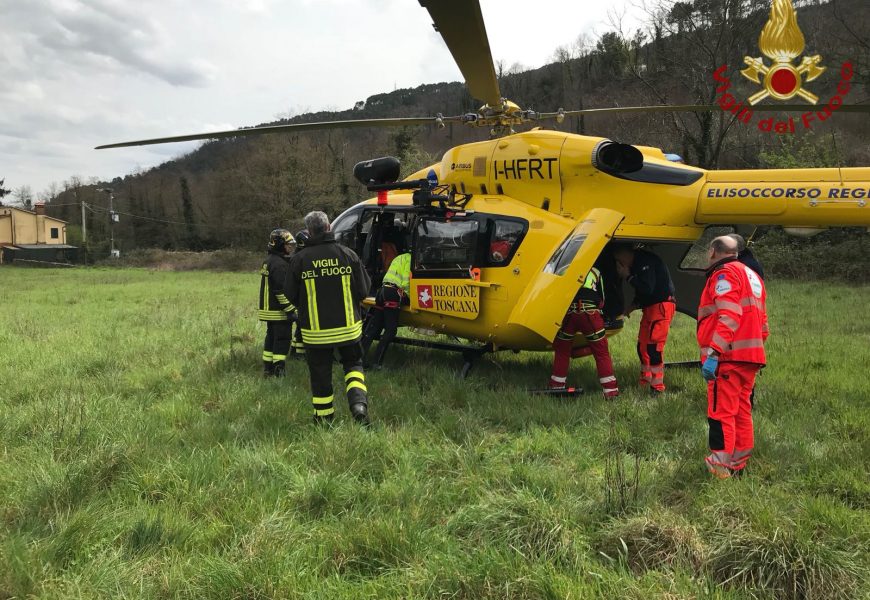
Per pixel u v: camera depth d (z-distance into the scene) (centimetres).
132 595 249
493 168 612
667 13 2297
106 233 6994
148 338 862
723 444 367
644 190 556
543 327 538
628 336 889
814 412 492
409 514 317
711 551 272
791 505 311
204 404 534
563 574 260
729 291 368
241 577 252
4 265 5266
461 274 607
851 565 259
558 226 567
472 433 455
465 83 492
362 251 751
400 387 577
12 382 594
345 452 393
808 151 2336
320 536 293
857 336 886
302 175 4756
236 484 348
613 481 345
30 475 345
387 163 668
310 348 464
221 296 1688
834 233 2002
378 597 250
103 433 418
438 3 314
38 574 252
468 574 256
